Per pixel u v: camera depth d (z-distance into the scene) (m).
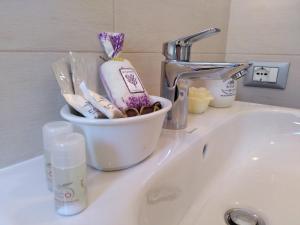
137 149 0.32
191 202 0.46
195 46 0.71
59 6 0.34
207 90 0.67
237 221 0.45
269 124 0.70
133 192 0.28
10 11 0.29
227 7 0.85
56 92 0.36
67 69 0.33
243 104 0.76
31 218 0.23
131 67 0.37
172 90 0.48
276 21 0.79
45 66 0.34
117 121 0.28
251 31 0.84
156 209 0.33
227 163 0.62
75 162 0.23
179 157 0.38
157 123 0.33
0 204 0.25
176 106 0.49
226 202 0.50
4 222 0.23
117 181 0.30
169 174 0.36
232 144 0.64
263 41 0.82
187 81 0.49
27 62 0.32
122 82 0.34
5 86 0.30
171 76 0.47
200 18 0.71
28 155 0.34
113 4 0.43
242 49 0.87
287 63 0.78
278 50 0.80
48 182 0.28
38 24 0.32
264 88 0.84
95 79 0.36
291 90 0.79
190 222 0.43
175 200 0.39
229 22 0.88
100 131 0.28
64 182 0.23
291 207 0.49
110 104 0.30
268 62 0.82
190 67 0.44
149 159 0.36
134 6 0.47
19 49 0.31
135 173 0.32
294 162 0.63
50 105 0.35
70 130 0.26
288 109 0.69
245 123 0.68
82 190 0.24
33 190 0.28
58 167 0.22
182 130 0.50
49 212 0.24
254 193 0.53
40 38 0.32
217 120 0.58
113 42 0.36
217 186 0.54
